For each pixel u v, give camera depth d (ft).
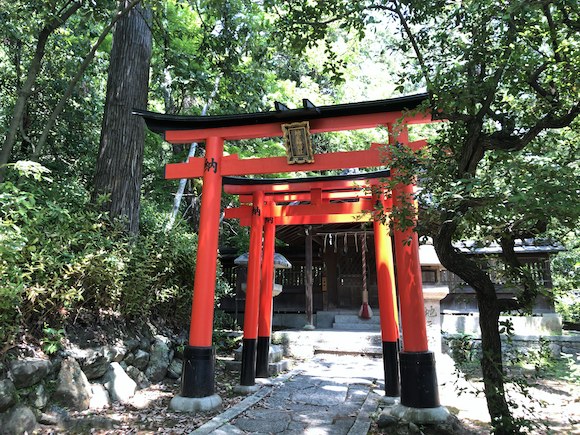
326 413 16.78
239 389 20.44
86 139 33.42
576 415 16.40
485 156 12.33
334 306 45.09
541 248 31.83
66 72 30.73
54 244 15.80
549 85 10.44
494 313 10.88
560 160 9.37
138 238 23.54
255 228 23.89
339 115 17.25
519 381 10.71
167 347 22.45
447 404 18.26
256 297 22.48
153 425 14.74
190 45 35.53
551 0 8.56
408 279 15.14
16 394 13.21
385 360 19.04
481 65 10.25
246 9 29.43
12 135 18.24
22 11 21.56
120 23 26.17
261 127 18.47
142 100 25.88
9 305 12.82
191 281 25.98
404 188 14.65
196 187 47.91
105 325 19.10
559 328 31.45
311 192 24.30
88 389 16.12
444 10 11.90
